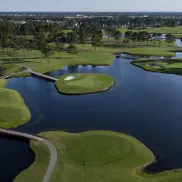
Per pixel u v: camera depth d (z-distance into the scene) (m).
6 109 87.94
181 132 76.50
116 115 88.56
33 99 104.12
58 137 70.62
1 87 118.44
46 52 167.62
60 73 143.50
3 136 72.75
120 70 151.25
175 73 142.12
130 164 59.03
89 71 148.62
